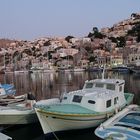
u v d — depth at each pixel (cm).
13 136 2164
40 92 5441
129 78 8475
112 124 1858
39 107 2077
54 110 2048
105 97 2261
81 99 2209
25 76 12000
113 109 2328
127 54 16538
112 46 19675
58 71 15638
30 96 3105
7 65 18250
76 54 19300
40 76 11706
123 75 10088
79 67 16262
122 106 2514
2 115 2314
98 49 19812
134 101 3638
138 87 5712
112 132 1680
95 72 13638
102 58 16862
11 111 2312
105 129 1744
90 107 2175
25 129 2362
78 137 2112
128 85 6188
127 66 12725
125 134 1641
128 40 19975
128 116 2038
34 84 7488
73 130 2136
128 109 2188
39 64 17938
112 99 2348
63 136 2134
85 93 2272
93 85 2552
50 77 10688
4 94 3703
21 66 17975
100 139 1628
